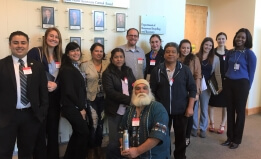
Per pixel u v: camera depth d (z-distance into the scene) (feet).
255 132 12.22
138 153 5.73
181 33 12.02
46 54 7.82
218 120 14.25
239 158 9.34
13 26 8.24
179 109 8.00
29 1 8.39
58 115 8.24
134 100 6.34
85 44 9.57
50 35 7.68
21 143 7.06
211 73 11.25
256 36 14.98
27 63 6.86
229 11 16.56
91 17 9.55
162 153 6.15
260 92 15.96
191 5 17.35
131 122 6.36
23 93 6.69
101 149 8.93
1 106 6.56
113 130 8.47
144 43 11.03
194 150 10.05
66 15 9.04
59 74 7.78
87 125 8.24
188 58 10.03
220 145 10.60
